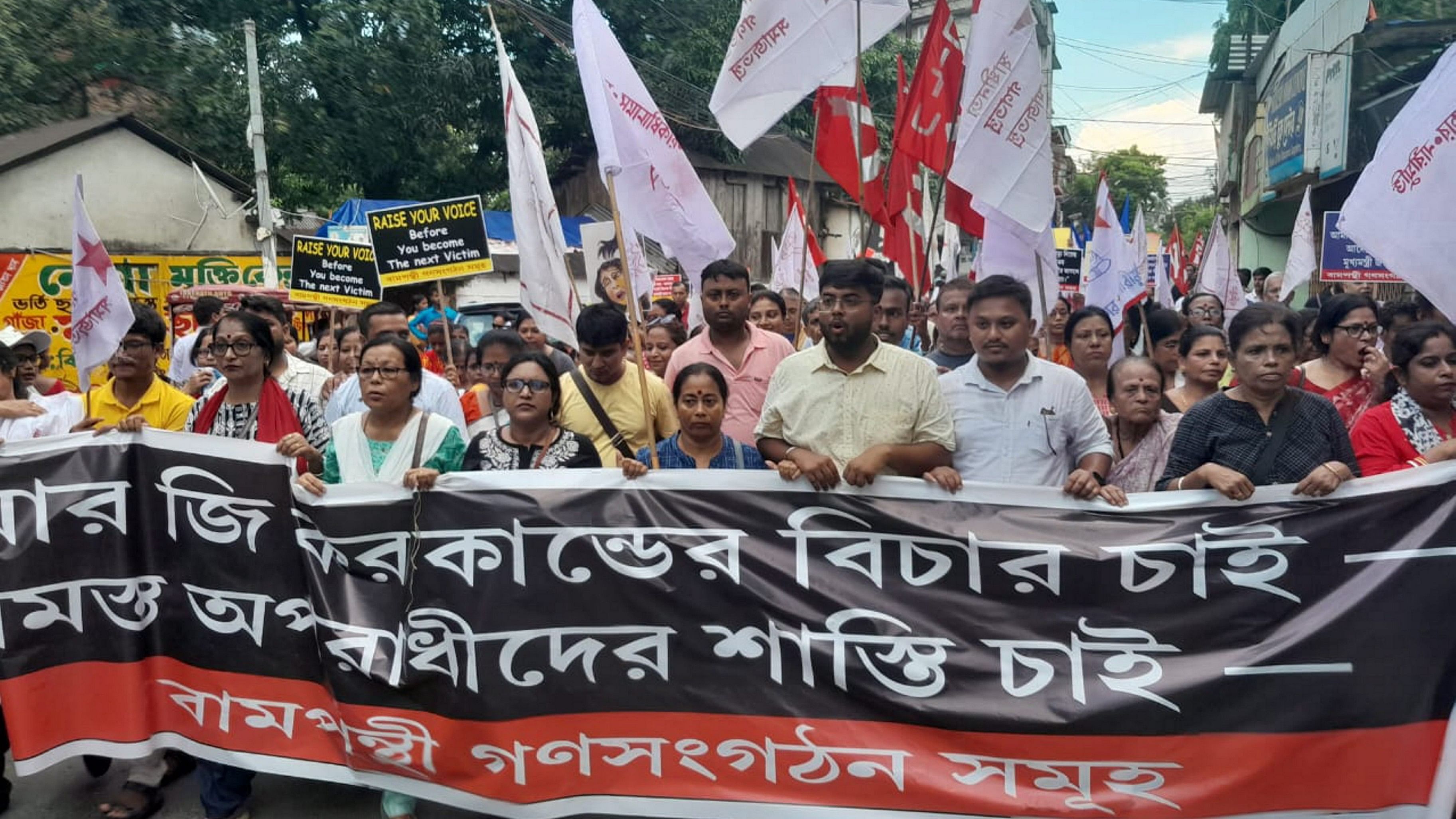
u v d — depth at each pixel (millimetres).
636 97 5691
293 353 8195
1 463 4223
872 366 4008
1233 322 3881
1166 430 4621
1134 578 3689
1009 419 4137
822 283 3959
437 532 4016
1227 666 3604
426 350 11734
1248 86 32594
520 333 7555
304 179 24125
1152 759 3627
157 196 19953
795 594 3830
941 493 3793
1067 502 3754
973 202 5523
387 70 21953
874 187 6984
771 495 3861
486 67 23000
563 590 3951
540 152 4754
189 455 4230
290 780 4691
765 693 3838
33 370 7832
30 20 19453
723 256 5961
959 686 3725
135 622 4266
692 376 4402
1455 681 3514
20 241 19031
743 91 5371
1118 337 7234
